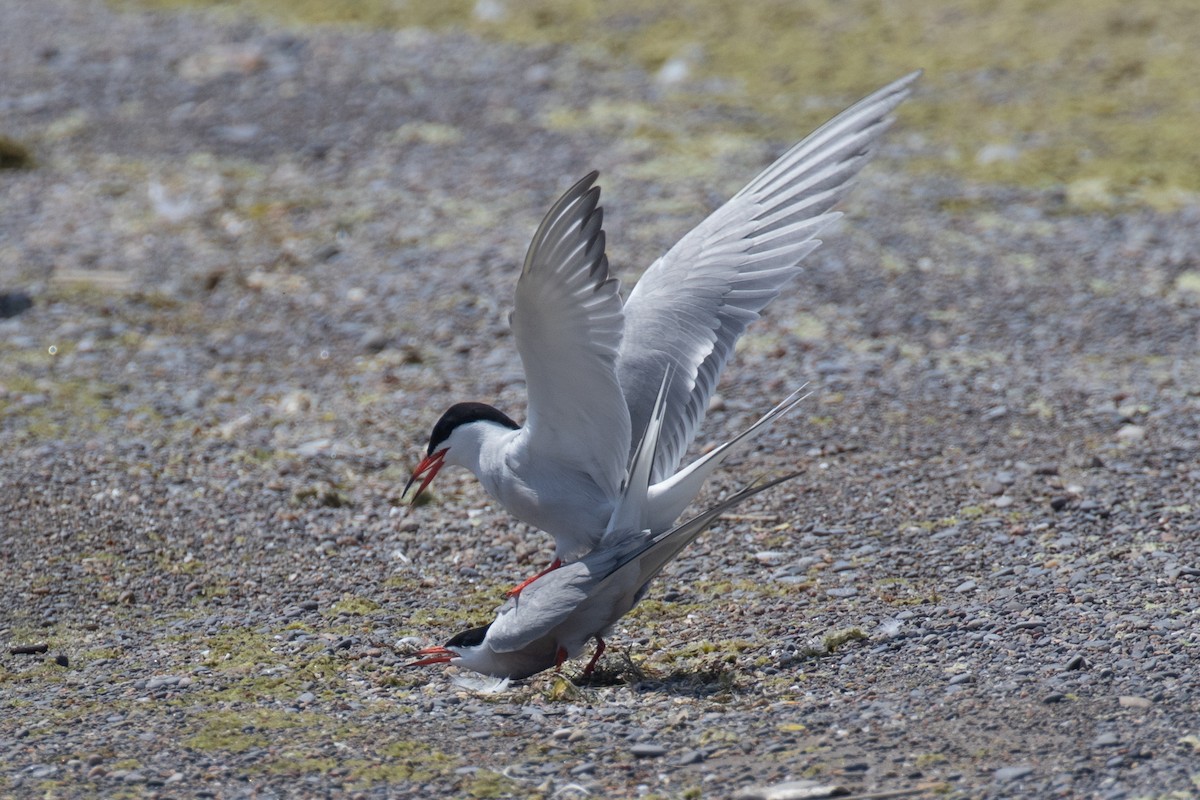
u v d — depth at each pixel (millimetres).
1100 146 19141
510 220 17375
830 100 20922
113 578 9727
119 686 8094
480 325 14844
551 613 7590
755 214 8992
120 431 12430
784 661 8156
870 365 13680
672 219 17016
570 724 7414
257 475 11508
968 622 8430
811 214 8812
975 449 11672
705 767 6781
